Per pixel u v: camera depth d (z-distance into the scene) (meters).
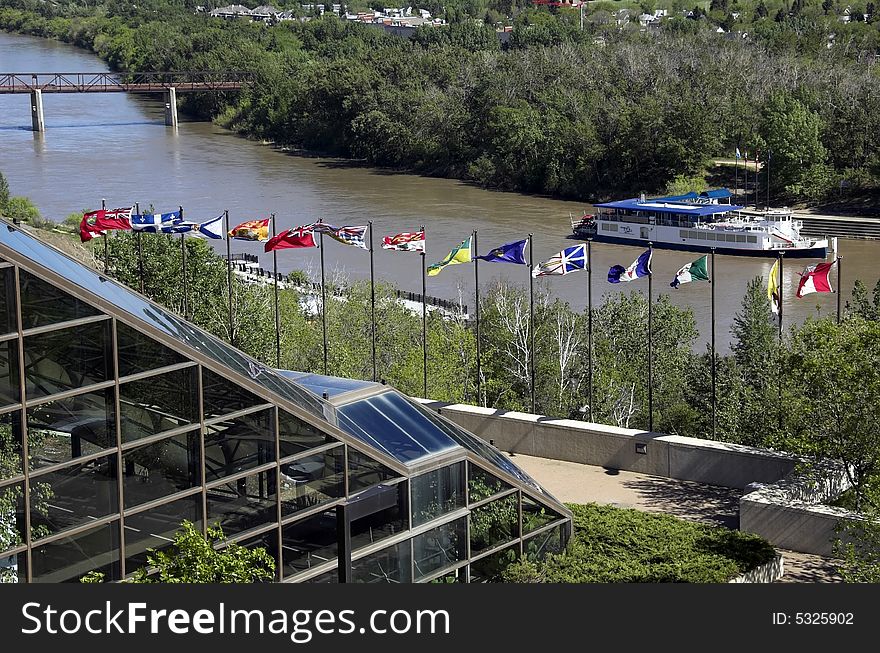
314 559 34.56
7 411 29.12
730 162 193.75
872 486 39.59
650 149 185.62
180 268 79.06
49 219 145.00
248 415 32.94
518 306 83.19
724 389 73.69
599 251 148.88
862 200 172.38
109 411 30.77
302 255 136.62
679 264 140.00
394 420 37.03
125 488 31.08
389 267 130.12
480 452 38.75
